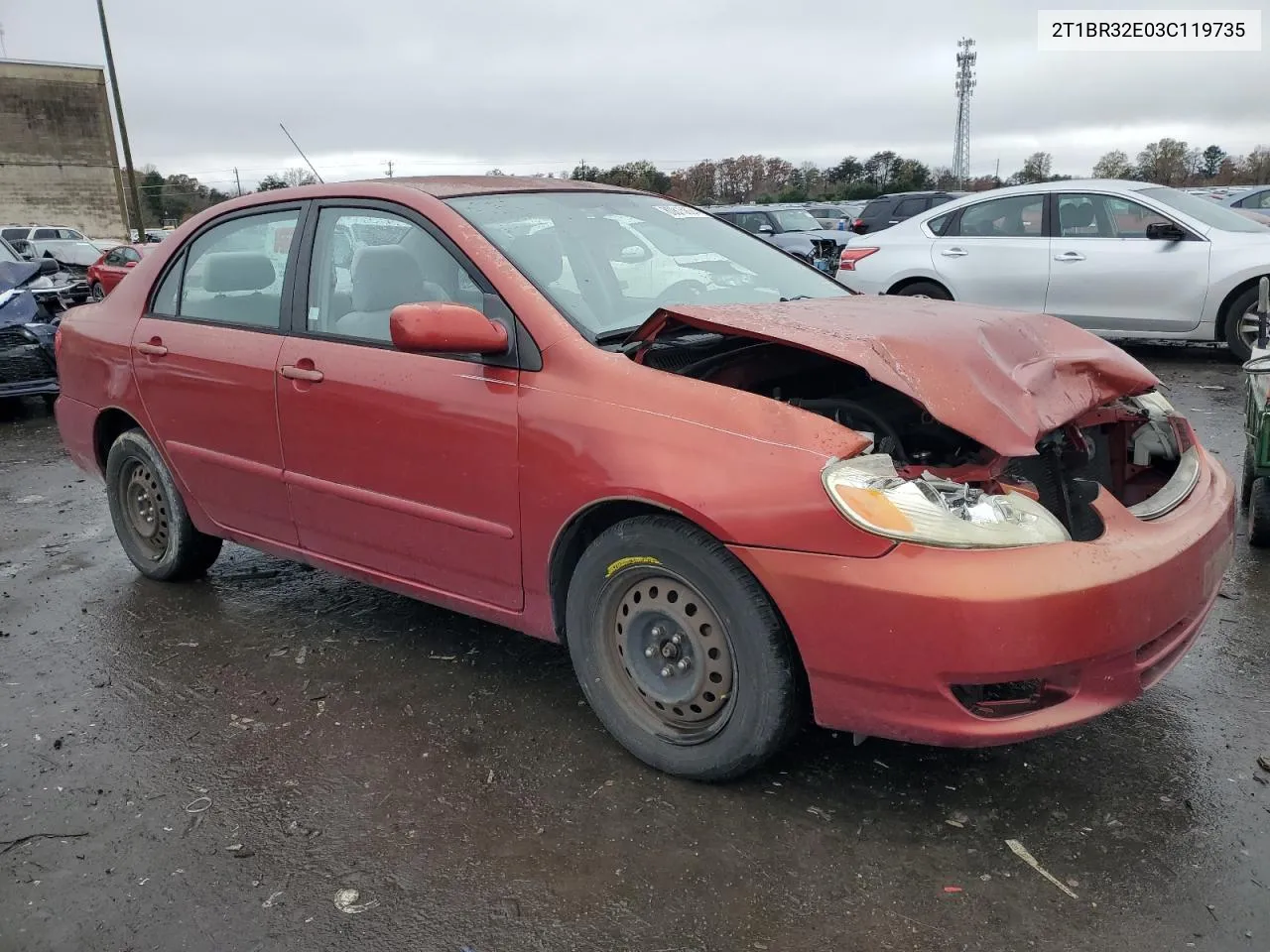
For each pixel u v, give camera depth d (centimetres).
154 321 425
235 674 368
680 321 293
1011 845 258
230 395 384
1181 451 334
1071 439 318
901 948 225
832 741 307
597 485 280
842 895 242
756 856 257
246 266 392
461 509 319
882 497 244
